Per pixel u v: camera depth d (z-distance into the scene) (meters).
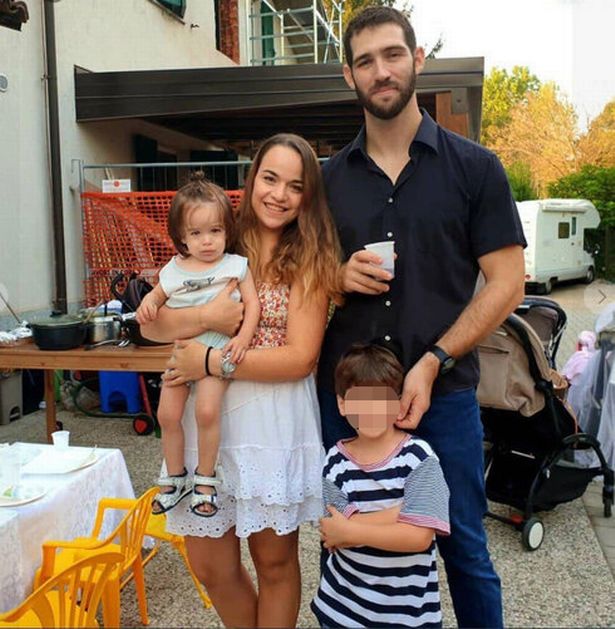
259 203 2.07
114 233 6.38
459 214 2.10
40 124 6.16
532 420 3.70
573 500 3.95
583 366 4.85
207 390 2.01
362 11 2.09
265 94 6.71
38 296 6.16
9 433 5.40
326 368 2.28
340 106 7.75
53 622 2.05
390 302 2.14
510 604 2.98
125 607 2.96
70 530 2.67
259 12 14.05
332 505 2.02
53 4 6.11
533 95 23.62
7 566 2.29
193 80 6.71
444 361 2.05
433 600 2.00
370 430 1.97
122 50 7.75
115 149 7.58
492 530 3.76
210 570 2.22
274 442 2.04
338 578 2.04
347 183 2.20
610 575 3.25
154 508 2.07
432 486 1.93
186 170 9.51
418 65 2.11
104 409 5.90
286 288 2.08
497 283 2.09
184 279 2.10
